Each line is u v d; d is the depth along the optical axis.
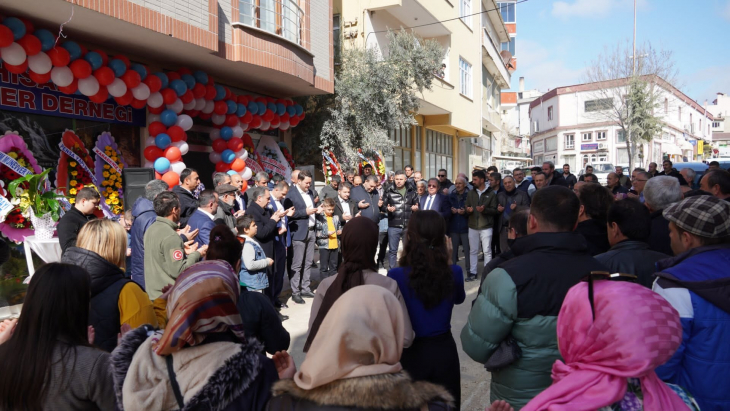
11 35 5.54
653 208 3.86
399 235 8.62
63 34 6.70
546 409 1.50
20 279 6.52
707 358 1.96
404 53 13.00
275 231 6.36
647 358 1.39
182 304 1.81
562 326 1.62
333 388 1.32
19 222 6.41
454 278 2.81
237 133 9.23
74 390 1.82
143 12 6.43
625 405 1.47
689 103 54.09
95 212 7.28
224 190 6.12
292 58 9.27
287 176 11.08
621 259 2.80
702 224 2.17
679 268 2.12
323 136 11.82
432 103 16.52
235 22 8.17
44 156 6.91
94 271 2.69
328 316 1.44
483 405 3.90
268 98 10.49
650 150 42.66
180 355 1.76
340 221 7.83
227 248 2.96
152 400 1.67
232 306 1.89
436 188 8.41
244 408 1.73
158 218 4.22
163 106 7.84
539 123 54.19
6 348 1.84
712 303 1.97
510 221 3.48
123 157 8.03
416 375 2.58
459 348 5.20
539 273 2.19
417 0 14.52
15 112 6.55
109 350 2.71
